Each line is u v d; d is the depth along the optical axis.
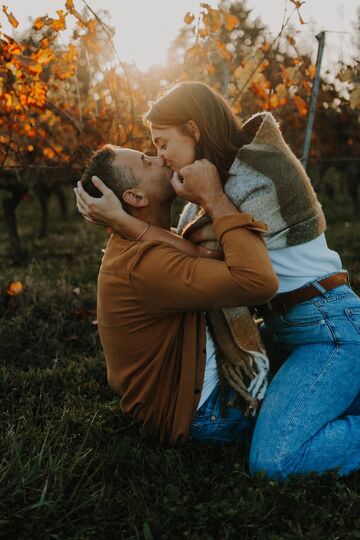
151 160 2.33
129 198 2.31
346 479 2.29
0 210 11.72
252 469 2.30
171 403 2.41
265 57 4.61
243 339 2.33
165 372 2.40
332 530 2.01
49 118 4.97
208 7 4.01
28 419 2.80
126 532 2.02
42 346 3.93
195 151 2.29
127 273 2.24
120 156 2.32
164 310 2.25
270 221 2.21
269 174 2.19
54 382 3.30
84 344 4.00
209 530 2.01
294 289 2.34
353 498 2.11
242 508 2.03
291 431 2.24
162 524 2.02
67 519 2.03
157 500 2.15
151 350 2.38
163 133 2.28
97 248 7.91
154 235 2.28
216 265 2.15
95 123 4.78
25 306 4.56
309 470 2.24
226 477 2.31
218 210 2.19
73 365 3.53
